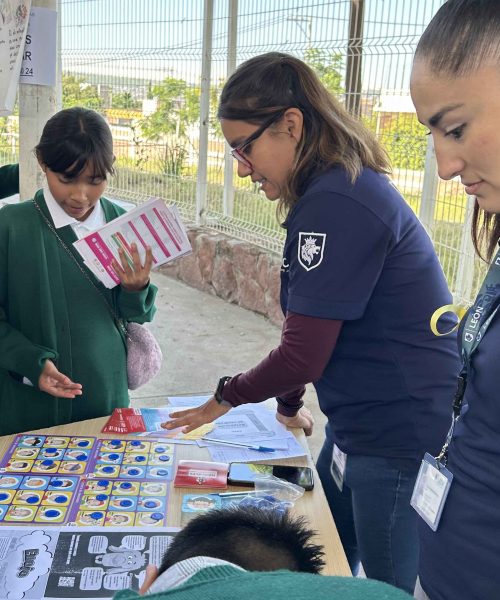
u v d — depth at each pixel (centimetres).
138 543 141
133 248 195
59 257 204
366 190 148
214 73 577
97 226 212
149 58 619
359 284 148
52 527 145
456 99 92
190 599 66
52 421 207
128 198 666
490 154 92
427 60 94
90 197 200
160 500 157
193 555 87
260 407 207
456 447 114
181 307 565
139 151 649
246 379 163
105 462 173
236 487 165
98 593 126
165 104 618
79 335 206
